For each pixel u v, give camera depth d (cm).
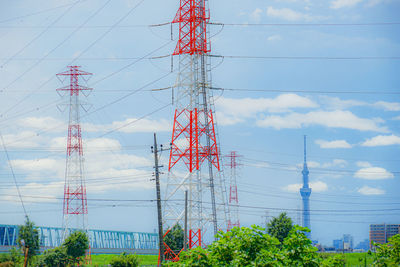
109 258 19462
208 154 12119
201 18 12781
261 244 5128
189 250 5472
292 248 4928
